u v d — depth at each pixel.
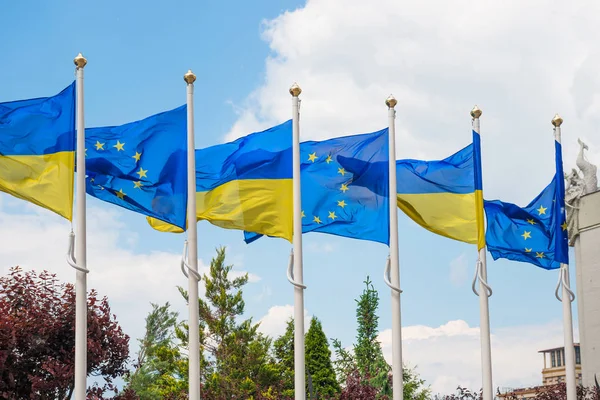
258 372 53.38
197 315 23.52
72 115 23.55
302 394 23.64
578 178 35.25
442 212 26.17
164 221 24.58
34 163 23.27
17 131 23.31
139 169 24.00
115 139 24.06
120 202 23.91
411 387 56.41
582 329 34.69
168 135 24.23
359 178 25.08
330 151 25.23
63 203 23.16
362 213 24.97
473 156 26.31
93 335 28.59
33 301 28.64
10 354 27.30
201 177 25.12
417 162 26.42
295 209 24.19
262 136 25.20
